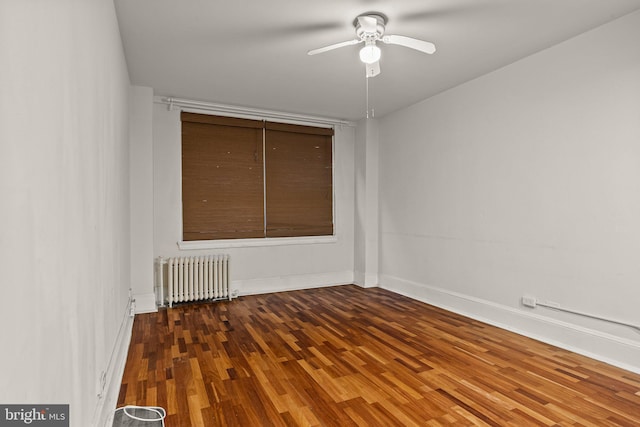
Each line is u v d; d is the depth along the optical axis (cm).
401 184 477
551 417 189
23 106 74
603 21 256
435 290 418
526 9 240
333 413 192
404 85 385
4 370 63
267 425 182
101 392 165
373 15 245
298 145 511
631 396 210
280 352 276
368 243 522
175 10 238
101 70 173
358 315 377
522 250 320
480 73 352
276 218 495
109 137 200
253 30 265
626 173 248
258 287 479
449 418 188
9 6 68
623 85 250
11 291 67
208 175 454
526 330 314
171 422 183
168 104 426
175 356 268
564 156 286
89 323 137
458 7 237
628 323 247
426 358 265
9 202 67
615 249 254
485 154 355
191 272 416
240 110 462
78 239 118
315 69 340
